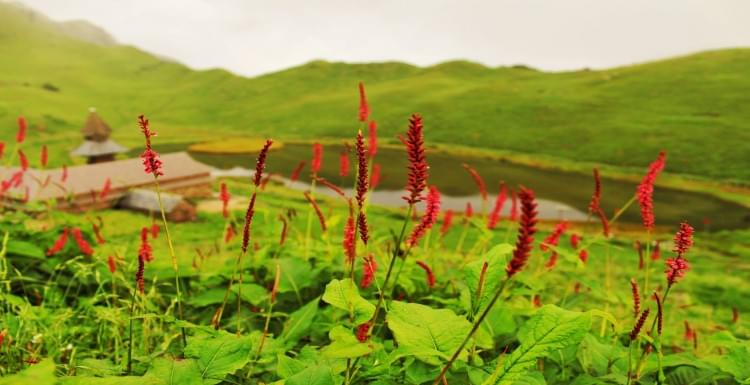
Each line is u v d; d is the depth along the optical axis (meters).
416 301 4.63
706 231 71.25
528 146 137.00
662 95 156.00
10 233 6.80
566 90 172.75
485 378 2.71
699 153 117.31
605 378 3.20
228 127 193.25
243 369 3.39
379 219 21.91
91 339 4.77
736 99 144.00
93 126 90.81
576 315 2.21
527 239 1.65
